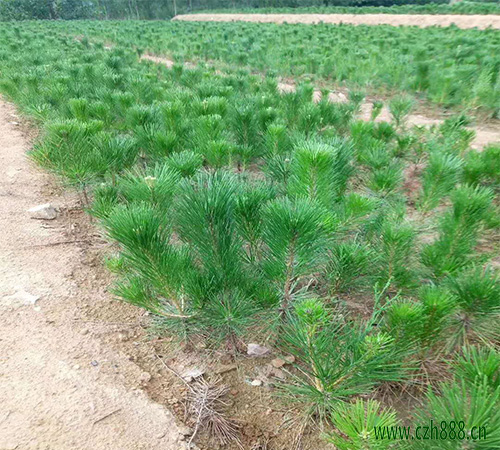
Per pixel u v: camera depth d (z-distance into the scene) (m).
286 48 14.21
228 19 45.03
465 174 3.39
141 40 18.58
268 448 1.85
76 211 3.85
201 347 2.37
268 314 2.13
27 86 6.53
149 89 5.88
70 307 2.62
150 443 1.82
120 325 2.51
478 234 2.81
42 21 37.94
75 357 2.24
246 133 4.10
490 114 7.68
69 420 1.88
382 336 1.56
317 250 1.91
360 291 2.39
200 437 1.88
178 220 2.01
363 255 2.09
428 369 2.09
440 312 1.74
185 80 7.62
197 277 1.89
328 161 2.06
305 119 4.41
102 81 6.71
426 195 3.03
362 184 3.39
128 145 3.26
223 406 2.03
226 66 12.91
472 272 2.13
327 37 17.80
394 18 33.12
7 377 2.08
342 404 1.52
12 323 2.44
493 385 1.31
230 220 1.89
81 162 3.07
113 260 2.35
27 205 3.86
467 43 12.60
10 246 3.19
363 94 6.30
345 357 1.70
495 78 8.91
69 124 3.00
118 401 2.00
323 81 11.48
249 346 2.34
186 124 3.95
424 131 5.08
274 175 2.91
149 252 1.71
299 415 1.97
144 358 2.29
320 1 52.00
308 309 1.51
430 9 34.88
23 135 5.90
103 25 30.75
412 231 2.27
